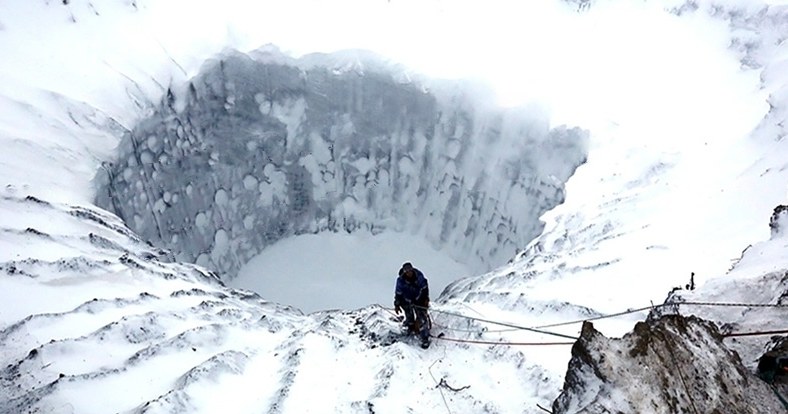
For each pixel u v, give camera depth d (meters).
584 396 3.95
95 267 8.41
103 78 13.47
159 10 15.48
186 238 15.69
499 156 15.80
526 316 7.78
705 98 13.38
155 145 14.37
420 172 17.42
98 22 14.31
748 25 14.20
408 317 7.84
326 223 18.48
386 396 6.12
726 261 7.92
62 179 11.12
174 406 5.61
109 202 12.37
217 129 16.02
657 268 8.31
